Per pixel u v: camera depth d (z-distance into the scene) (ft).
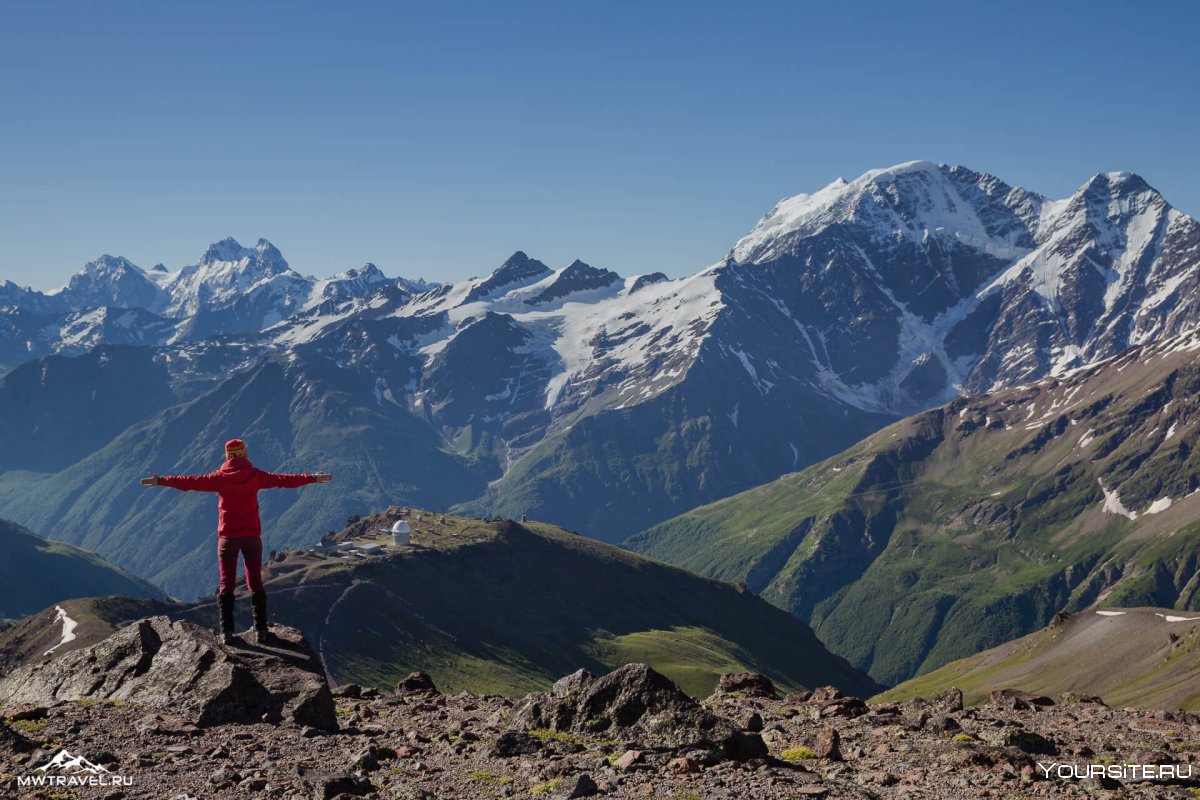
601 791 61.67
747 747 73.20
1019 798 64.90
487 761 69.56
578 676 82.79
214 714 74.74
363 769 66.03
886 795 65.10
